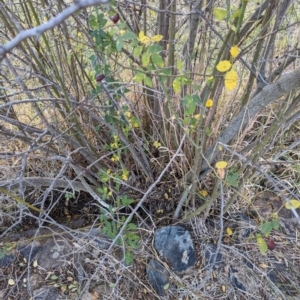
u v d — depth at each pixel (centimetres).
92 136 169
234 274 146
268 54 123
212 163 151
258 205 167
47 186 168
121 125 147
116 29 107
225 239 154
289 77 102
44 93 169
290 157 171
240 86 149
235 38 99
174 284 146
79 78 154
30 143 141
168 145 157
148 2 144
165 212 165
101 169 155
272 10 113
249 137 171
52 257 155
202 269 148
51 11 118
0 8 115
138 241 154
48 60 138
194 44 139
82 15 125
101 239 157
